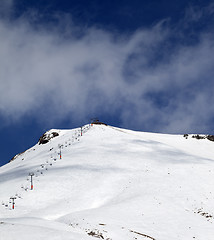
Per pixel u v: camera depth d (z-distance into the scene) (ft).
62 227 76.69
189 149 385.29
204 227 96.22
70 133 391.04
